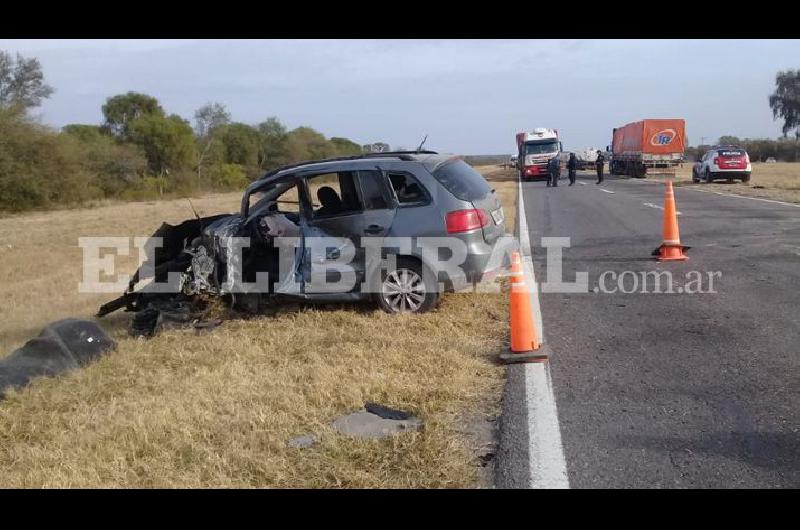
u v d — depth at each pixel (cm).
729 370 570
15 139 4159
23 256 1872
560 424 480
